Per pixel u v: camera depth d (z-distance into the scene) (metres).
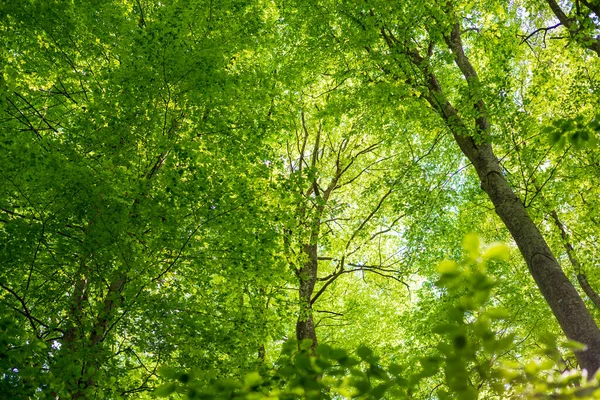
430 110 8.80
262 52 9.40
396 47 8.21
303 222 7.75
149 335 5.58
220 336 5.88
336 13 9.16
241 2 7.77
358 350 2.41
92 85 6.74
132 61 6.50
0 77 6.37
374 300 12.99
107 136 6.17
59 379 4.09
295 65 9.61
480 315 1.95
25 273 5.53
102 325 5.51
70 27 6.86
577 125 3.05
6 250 5.06
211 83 6.61
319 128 12.66
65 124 6.72
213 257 6.34
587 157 10.40
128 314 5.70
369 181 13.55
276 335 6.86
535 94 10.23
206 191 6.10
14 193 5.52
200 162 6.87
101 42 7.41
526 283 11.30
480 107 8.44
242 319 6.40
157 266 6.05
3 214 5.32
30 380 3.88
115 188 5.40
